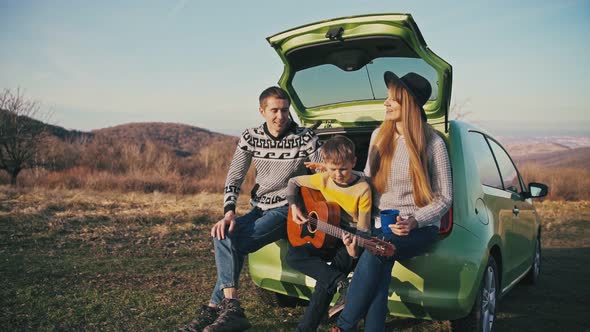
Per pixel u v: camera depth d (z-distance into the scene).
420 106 2.90
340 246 3.16
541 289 5.04
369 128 3.76
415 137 2.84
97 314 3.62
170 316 3.66
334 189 3.00
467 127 3.58
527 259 4.69
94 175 18.27
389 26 3.15
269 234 3.27
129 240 6.67
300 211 3.12
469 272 2.84
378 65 3.63
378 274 2.70
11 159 17.00
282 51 3.75
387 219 2.73
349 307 2.68
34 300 3.86
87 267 5.10
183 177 19.89
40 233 6.60
